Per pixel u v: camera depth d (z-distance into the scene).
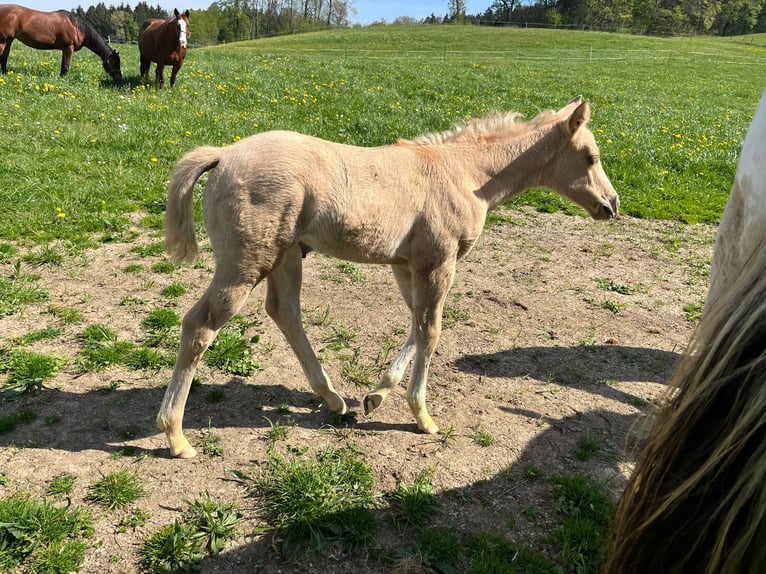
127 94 12.71
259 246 2.78
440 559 2.58
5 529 2.46
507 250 6.77
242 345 4.15
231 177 2.76
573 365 4.41
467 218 3.28
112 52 14.61
